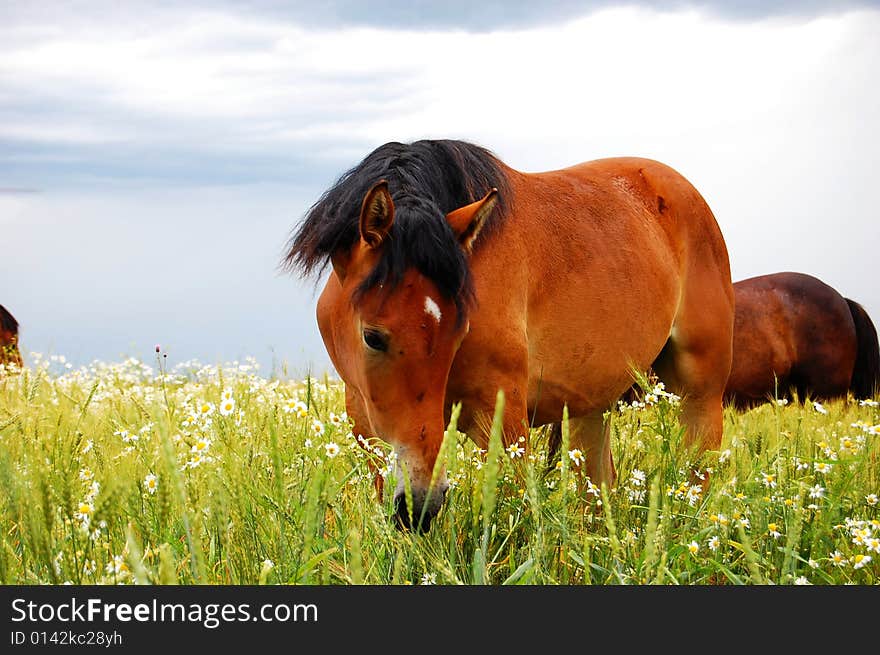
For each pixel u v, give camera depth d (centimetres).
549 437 625
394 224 402
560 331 521
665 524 369
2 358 1115
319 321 507
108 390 700
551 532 381
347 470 436
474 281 441
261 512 366
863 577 388
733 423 789
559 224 530
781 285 1198
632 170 643
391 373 398
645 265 583
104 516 299
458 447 473
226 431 421
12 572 331
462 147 484
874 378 1219
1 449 308
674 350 649
